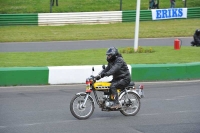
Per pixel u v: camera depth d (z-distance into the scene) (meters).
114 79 14.95
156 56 27.66
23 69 21.20
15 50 33.12
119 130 13.23
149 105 16.88
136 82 22.11
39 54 29.55
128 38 40.88
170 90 19.94
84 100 14.50
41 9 51.00
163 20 49.41
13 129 13.23
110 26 46.12
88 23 46.94
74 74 21.80
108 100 14.83
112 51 14.53
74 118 14.74
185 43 37.41
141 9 53.16
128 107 15.13
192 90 19.97
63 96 18.45
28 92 19.34
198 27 45.97
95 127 13.59
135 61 25.34
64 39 39.91
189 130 13.32
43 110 15.87
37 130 13.14
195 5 55.12
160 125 13.90
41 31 42.94
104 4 54.03
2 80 20.92
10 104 16.81
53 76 21.53
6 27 44.22
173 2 51.31
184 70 23.02
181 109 16.25
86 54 29.33
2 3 52.69
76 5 53.03
